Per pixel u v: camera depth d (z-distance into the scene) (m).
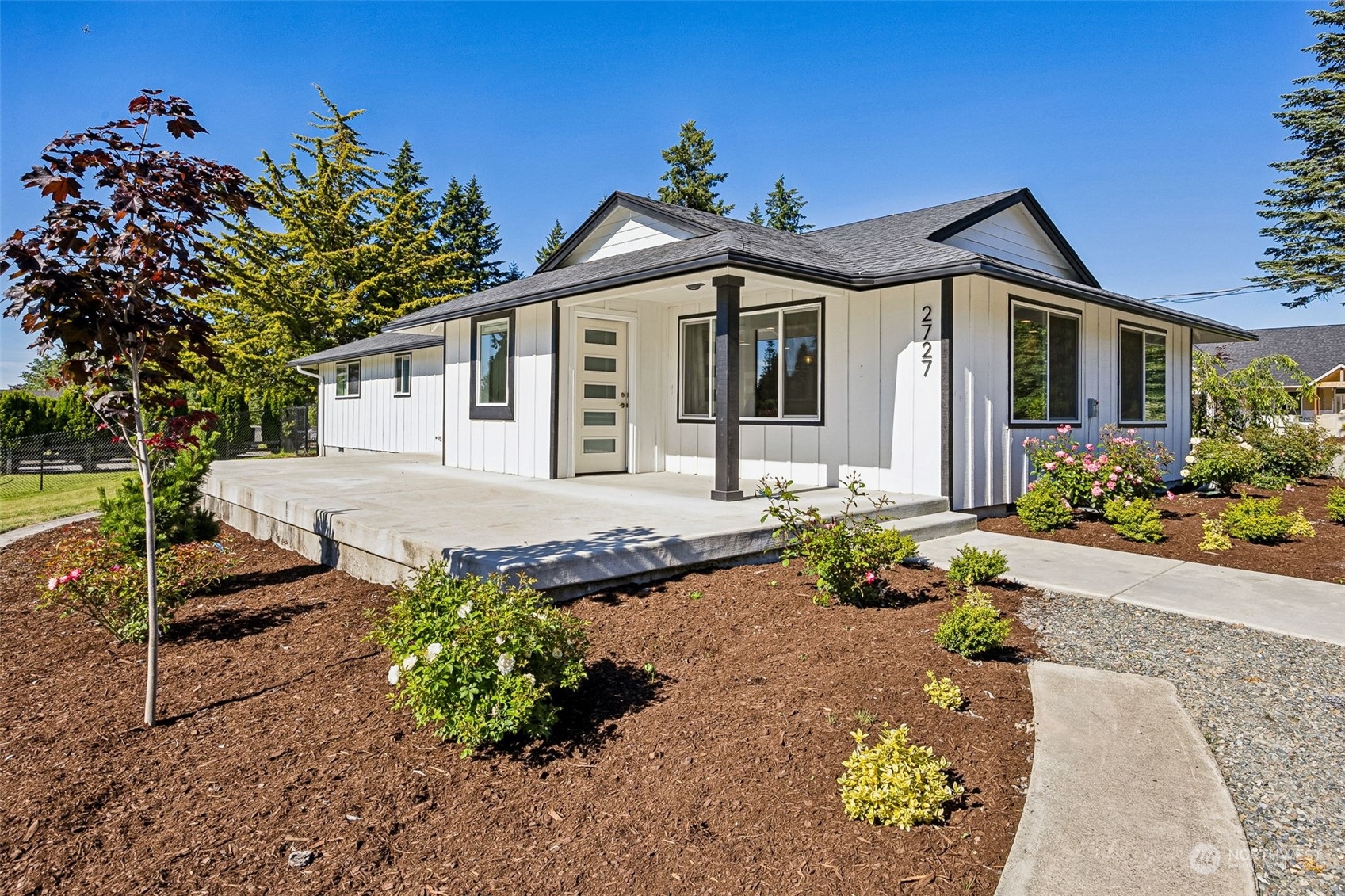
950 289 6.95
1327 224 25.75
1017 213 10.13
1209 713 2.96
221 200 3.37
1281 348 34.16
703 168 37.16
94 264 2.97
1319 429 11.23
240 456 20.09
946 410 6.97
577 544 4.49
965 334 7.17
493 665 2.68
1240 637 3.90
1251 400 13.91
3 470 16.52
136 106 3.13
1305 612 4.32
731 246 6.38
